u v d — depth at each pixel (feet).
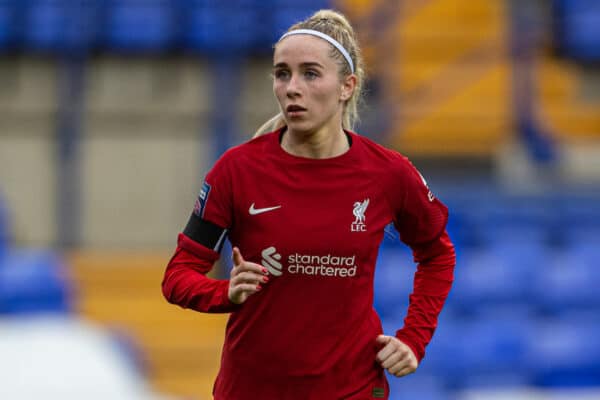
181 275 39.34
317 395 39.42
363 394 40.06
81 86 128.47
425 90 134.92
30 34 132.77
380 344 40.50
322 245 38.63
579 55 144.25
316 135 38.86
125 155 128.77
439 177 131.23
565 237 121.19
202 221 39.55
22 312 108.06
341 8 139.44
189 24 136.87
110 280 112.88
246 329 39.52
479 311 113.50
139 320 107.86
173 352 103.60
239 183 39.06
